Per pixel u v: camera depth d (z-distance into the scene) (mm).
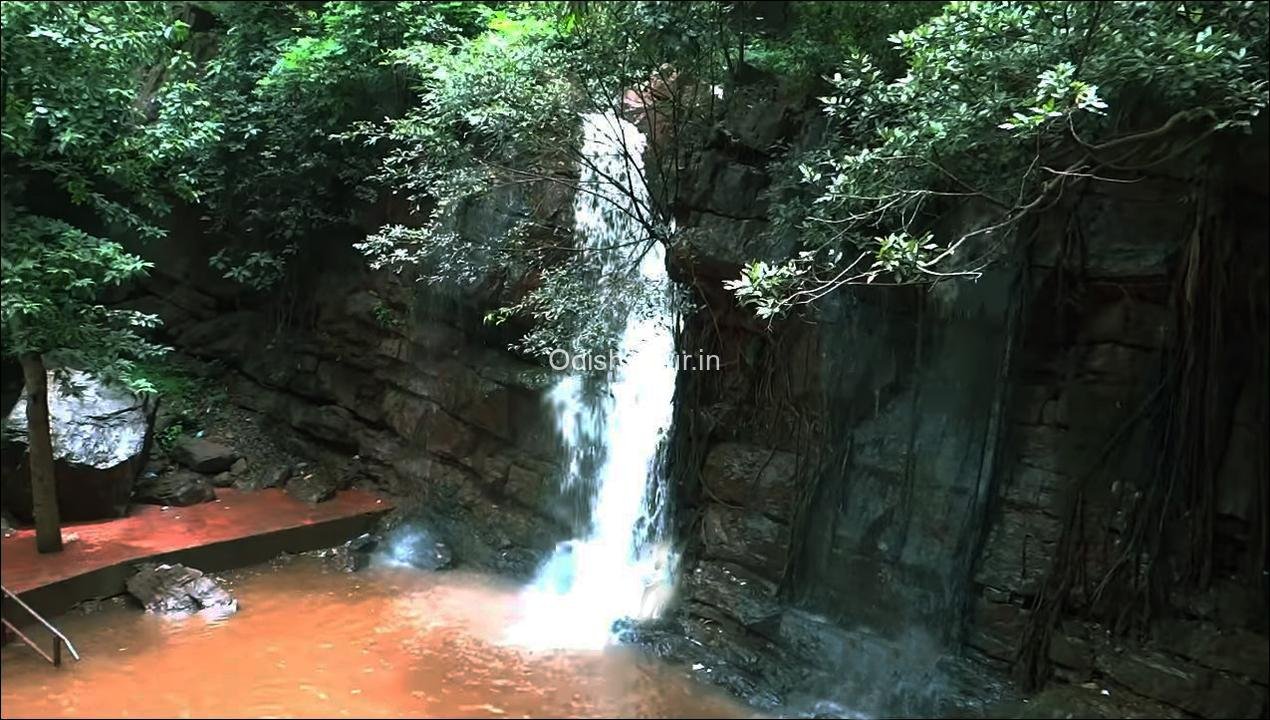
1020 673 6375
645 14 7750
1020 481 6734
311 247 11875
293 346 11977
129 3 7820
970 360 7027
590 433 9375
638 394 9133
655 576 8469
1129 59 5449
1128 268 6203
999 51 5938
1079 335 6625
